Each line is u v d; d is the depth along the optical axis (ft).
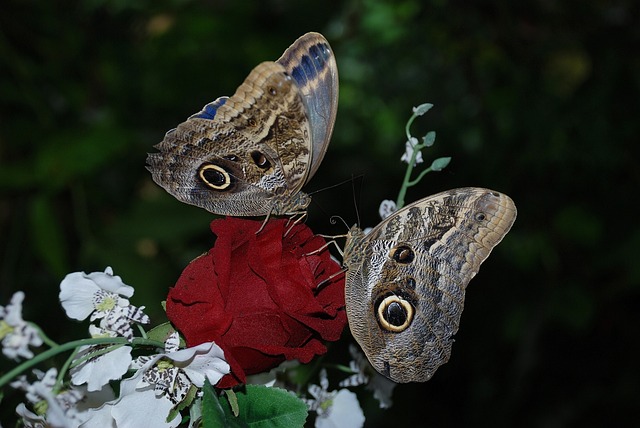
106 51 4.64
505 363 4.76
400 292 2.54
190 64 4.93
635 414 4.77
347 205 5.09
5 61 4.10
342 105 5.01
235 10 5.31
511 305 4.65
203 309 2.39
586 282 4.58
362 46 4.91
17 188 3.92
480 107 4.59
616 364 4.81
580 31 4.50
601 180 4.44
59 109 4.33
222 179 2.58
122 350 2.38
